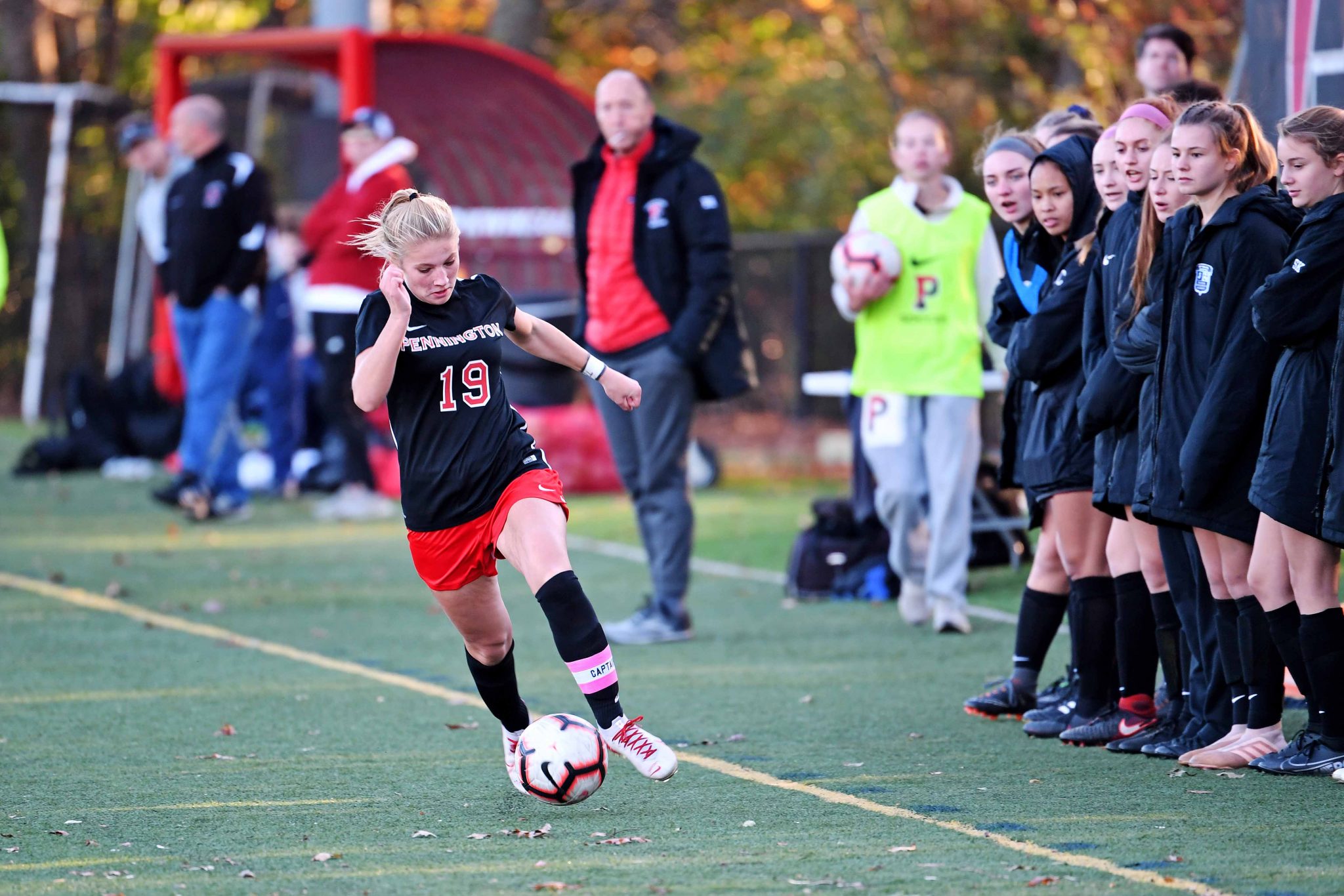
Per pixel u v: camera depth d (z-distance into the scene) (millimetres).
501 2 72562
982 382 28406
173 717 21844
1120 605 19688
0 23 89625
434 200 16094
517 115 57812
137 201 74062
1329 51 26344
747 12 81250
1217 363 17234
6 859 15023
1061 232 20625
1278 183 19609
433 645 27734
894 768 18547
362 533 43031
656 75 87438
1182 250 17719
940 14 58906
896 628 29031
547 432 51000
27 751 19812
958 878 13914
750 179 80125
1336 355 16156
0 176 91438
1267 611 17516
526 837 15656
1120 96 41500
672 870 14344
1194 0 38031
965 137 60438
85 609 31250
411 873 14383
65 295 88375
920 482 28469
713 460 54250
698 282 27188
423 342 16266
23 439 68688
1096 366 19109
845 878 13992
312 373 51781
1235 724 18438
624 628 28219
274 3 95438
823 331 60062
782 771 18469
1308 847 14703
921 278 27719
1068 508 20062
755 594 33625
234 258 42281
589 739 16391
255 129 68500
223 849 15344
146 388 57125
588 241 28000
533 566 16109
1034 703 21312
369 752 19719
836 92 72125
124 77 94188
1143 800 16719
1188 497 17312
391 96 56469
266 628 29375
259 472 52688
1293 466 16500
